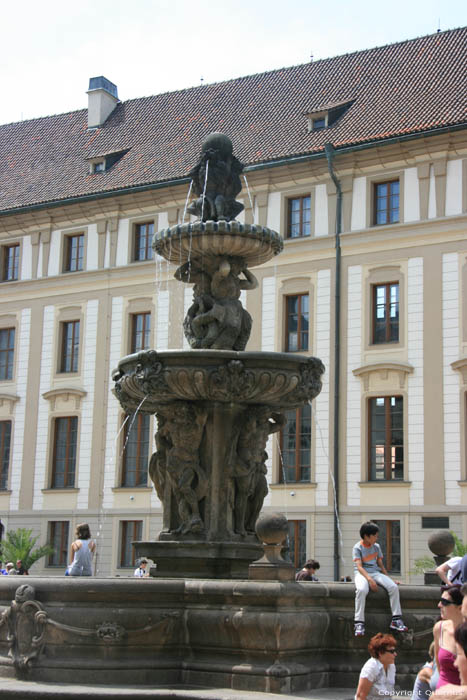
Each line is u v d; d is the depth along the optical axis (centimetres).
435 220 3431
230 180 1434
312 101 4084
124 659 987
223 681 959
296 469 3575
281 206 3772
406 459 3369
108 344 4122
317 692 951
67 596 997
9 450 4306
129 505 3922
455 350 3344
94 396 4112
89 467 4062
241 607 970
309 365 1255
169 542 1246
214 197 1423
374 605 1027
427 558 3095
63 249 4312
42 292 4331
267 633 947
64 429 4194
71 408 4162
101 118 4806
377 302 3547
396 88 3869
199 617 990
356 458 3462
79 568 1490
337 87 4088
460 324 3350
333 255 3638
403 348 3447
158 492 1326
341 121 3834
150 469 1332
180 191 3981
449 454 3294
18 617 998
